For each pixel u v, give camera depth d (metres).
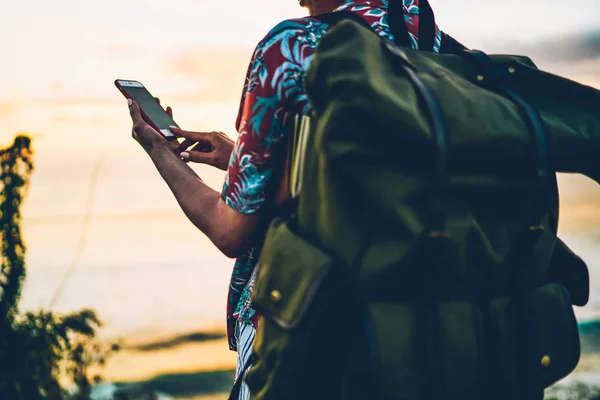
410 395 1.33
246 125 1.52
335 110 1.32
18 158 4.49
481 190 1.35
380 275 1.34
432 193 1.32
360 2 1.60
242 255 1.73
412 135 1.31
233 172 1.54
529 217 1.41
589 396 3.61
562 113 1.48
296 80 1.49
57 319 4.04
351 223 1.36
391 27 1.56
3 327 4.00
